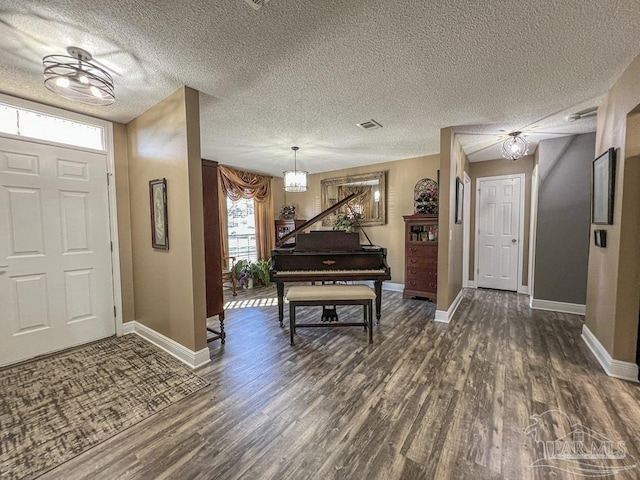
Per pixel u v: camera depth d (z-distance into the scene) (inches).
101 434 66.9
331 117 121.7
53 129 108.2
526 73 86.6
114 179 123.0
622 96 87.4
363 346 114.2
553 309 156.6
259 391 83.7
